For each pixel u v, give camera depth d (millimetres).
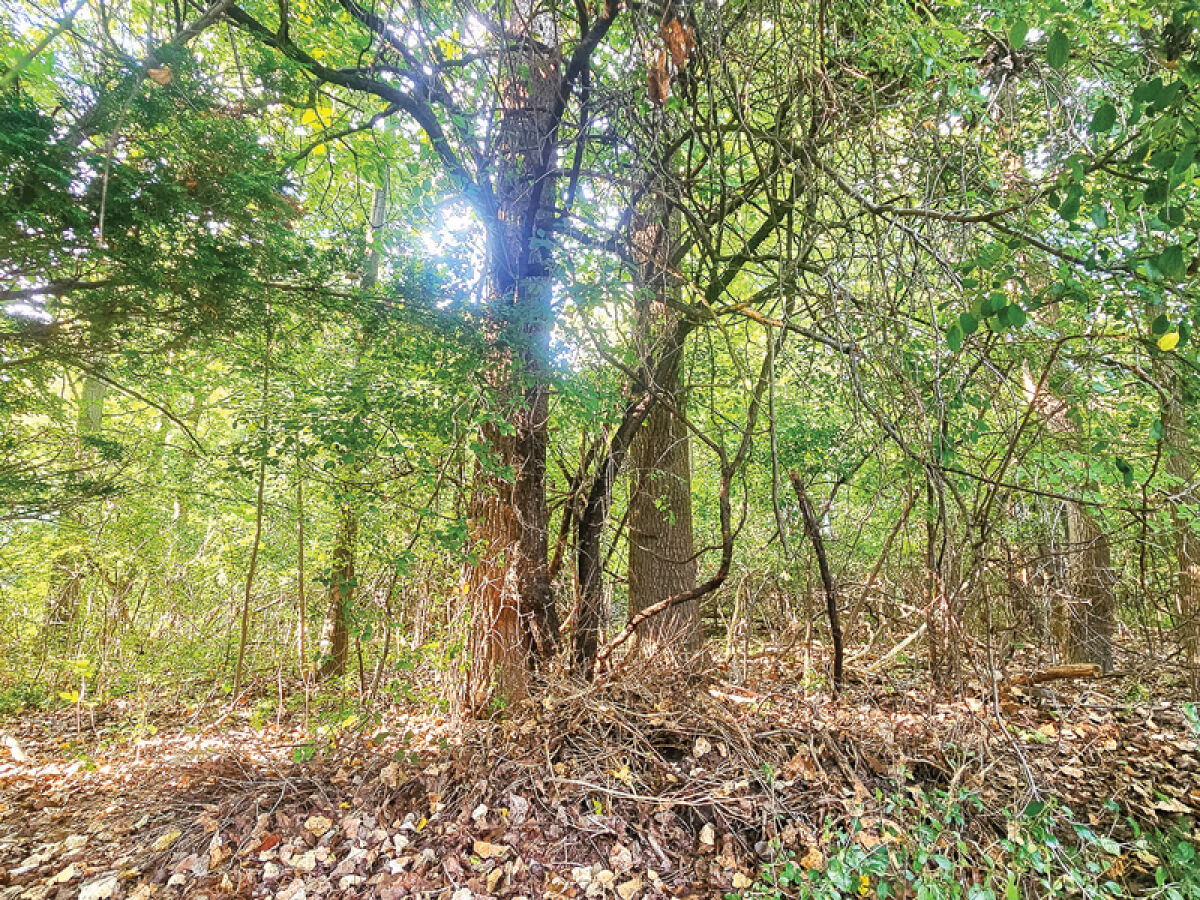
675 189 4270
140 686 6090
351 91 5582
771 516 6645
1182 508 4016
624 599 7535
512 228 4523
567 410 4426
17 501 4211
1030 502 4762
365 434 3756
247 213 3182
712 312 4082
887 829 3139
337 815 3426
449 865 3064
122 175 2715
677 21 3406
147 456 5660
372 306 3846
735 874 3033
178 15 3262
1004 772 3494
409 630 5035
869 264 3545
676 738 3793
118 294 3104
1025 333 3285
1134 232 2703
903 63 3729
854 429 4746
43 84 2846
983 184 3658
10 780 4711
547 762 3594
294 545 6473
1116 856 3010
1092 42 3428
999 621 5133
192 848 3279
